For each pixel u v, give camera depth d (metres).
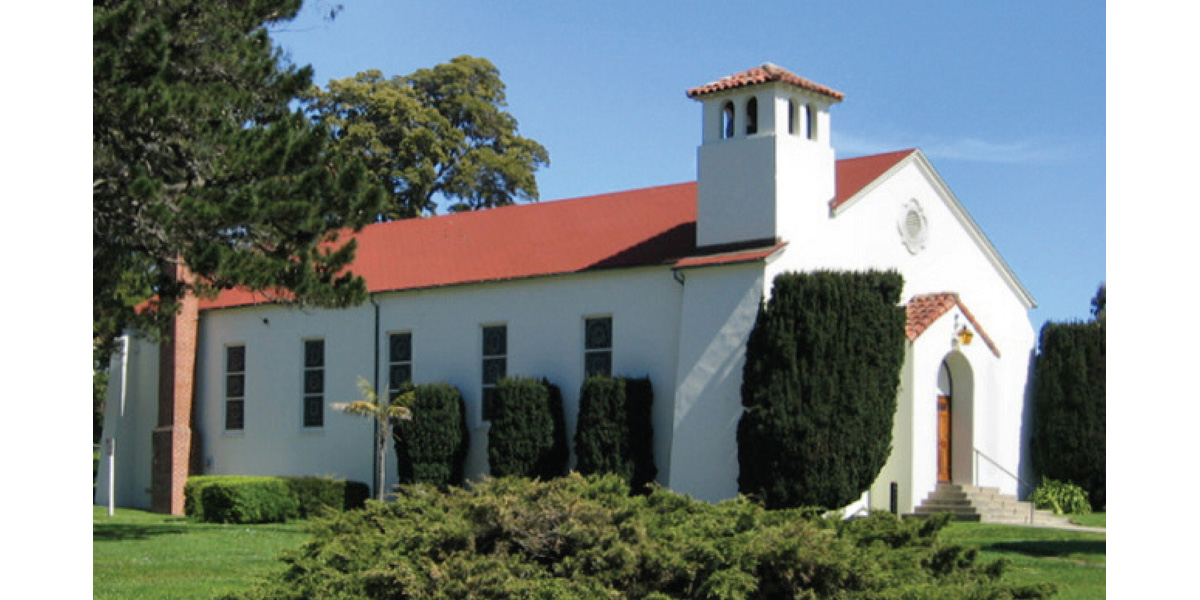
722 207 30.05
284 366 37.66
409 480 32.97
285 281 26.55
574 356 32.00
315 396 37.12
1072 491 33.56
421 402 33.03
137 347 40.59
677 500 13.34
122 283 30.27
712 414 28.70
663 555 11.65
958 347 31.64
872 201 31.70
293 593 12.12
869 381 27.47
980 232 35.09
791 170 29.53
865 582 11.70
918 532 13.49
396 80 60.53
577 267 32.25
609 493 13.27
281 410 37.53
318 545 12.94
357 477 35.69
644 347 30.75
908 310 31.50
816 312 27.25
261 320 38.28
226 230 26.38
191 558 22.89
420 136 57.00
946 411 32.62
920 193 33.38
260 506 33.00
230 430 38.62
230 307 38.50
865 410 27.30
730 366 28.59
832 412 26.98
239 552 24.02
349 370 36.31
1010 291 36.03
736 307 28.72
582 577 11.55
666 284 30.52
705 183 30.45
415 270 36.12
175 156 25.64
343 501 34.56
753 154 29.59
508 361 33.25
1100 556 22.72
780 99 29.55
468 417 33.75
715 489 28.41
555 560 12.08
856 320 27.47
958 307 31.73
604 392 29.92
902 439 29.75
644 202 34.72
